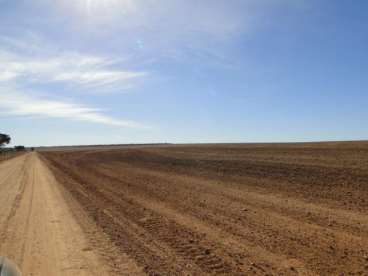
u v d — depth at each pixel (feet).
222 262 21.02
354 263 20.29
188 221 32.68
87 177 80.38
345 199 40.27
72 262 21.54
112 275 19.19
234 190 51.21
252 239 25.99
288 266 20.13
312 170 63.67
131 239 26.55
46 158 189.16
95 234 28.27
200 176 71.87
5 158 215.31
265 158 93.25
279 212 35.29
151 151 199.41
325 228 28.50
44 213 37.78
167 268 20.08
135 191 55.16
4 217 36.35
